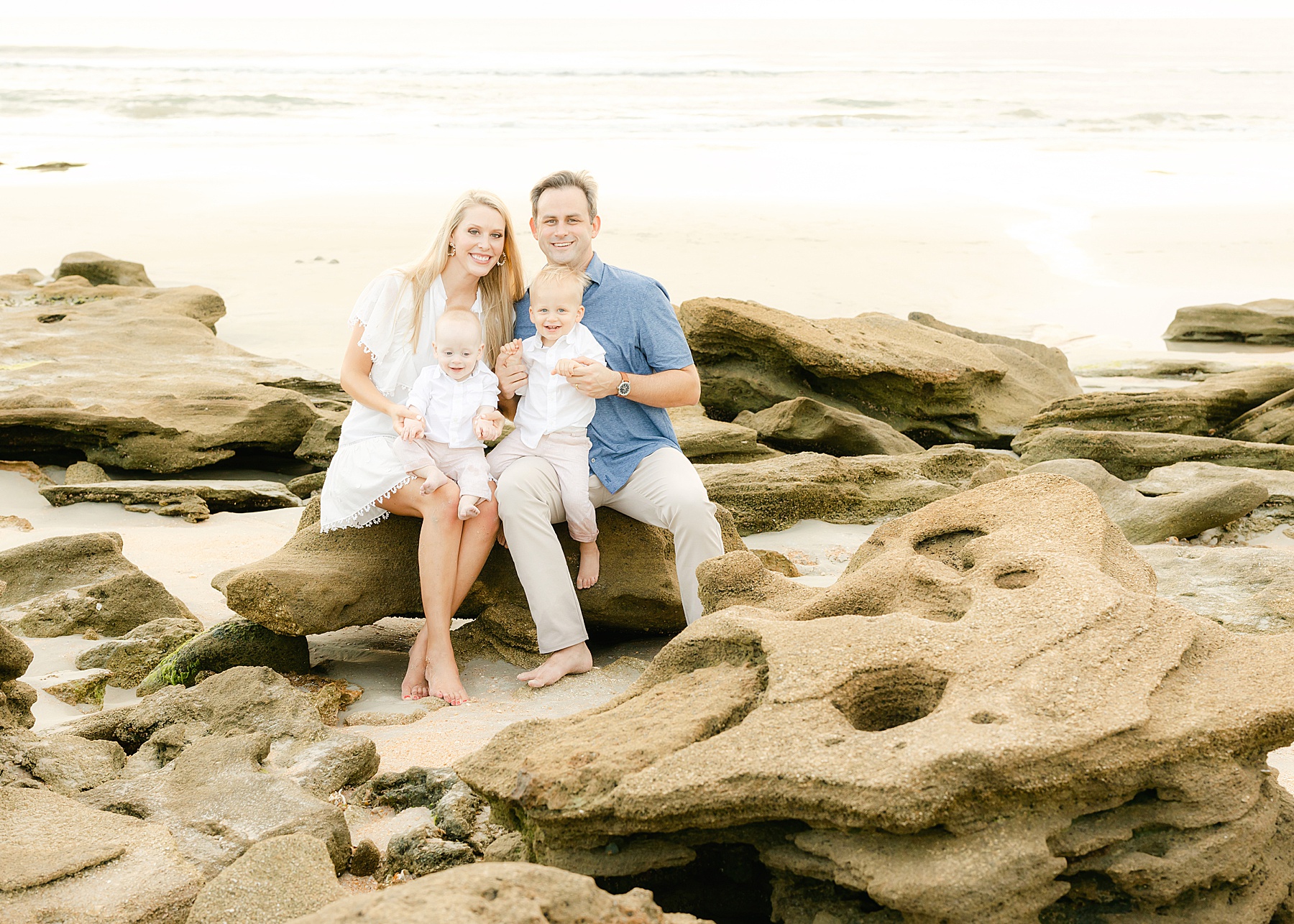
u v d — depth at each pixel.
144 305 12.30
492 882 2.27
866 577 3.58
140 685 4.73
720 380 10.38
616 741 2.88
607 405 4.98
